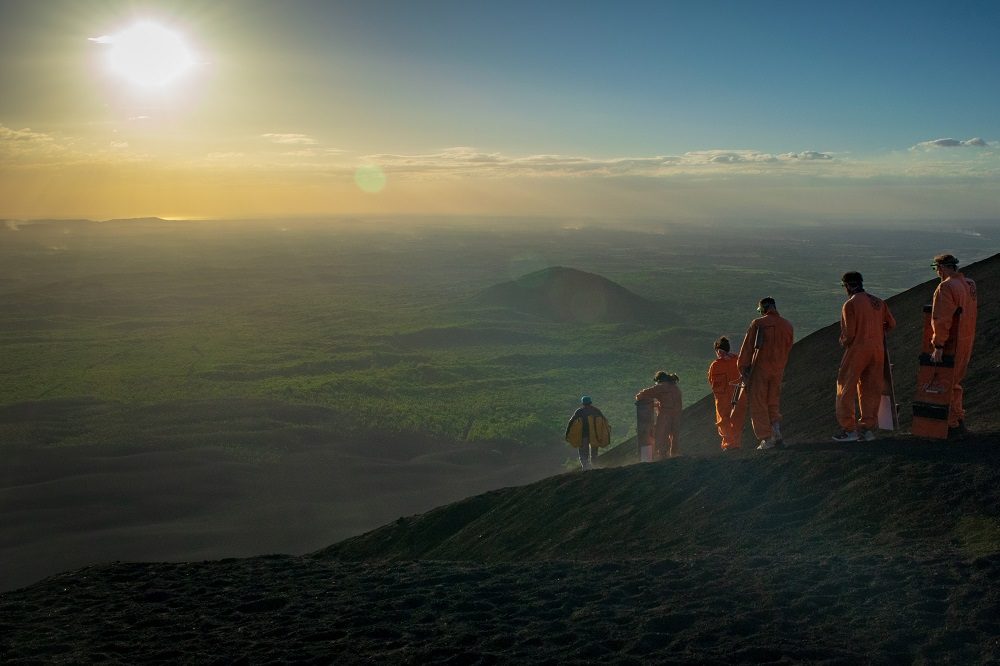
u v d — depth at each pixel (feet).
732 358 46.16
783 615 23.15
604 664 20.81
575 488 48.26
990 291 68.80
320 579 33.12
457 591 28.81
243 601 30.17
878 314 37.99
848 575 25.48
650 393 51.11
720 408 46.26
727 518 34.78
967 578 23.77
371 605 27.96
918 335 70.03
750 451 42.29
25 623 28.99
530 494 52.42
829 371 72.33
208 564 38.22
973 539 26.96
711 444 69.51
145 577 35.60
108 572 36.88
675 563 29.55
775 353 41.04
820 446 39.04
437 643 23.21
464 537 52.80
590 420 58.23
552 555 40.11
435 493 197.57
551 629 23.80
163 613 29.09
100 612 29.94
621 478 45.73
